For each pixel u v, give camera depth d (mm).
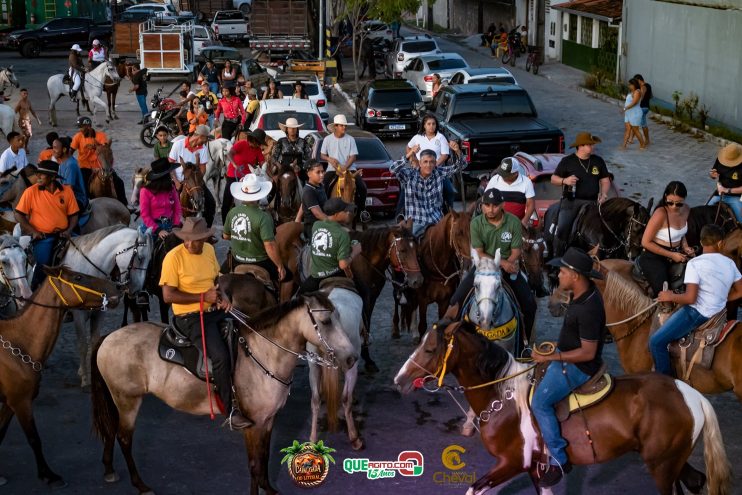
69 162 13039
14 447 9867
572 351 7543
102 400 8812
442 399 11000
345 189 15320
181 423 10469
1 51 53750
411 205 12953
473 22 61188
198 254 8508
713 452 7535
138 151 26750
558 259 7652
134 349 8594
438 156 15461
